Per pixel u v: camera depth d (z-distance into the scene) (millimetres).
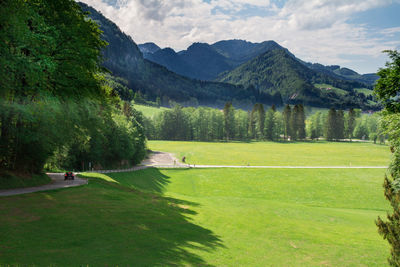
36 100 21062
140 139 75500
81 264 10102
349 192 51312
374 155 100000
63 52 23391
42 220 14805
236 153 104625
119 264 10625
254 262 14102
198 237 16906
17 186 23688
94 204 19969
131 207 21188
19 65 16781
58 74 23469
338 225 25750
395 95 20578
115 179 44188
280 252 16500
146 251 12805
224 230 20031
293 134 173375
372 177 61094
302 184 56219
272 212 29094
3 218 14273
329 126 170375
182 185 55562
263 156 96250
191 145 134375
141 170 58500
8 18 15883
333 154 102750
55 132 24531
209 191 51875
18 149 24906
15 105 19531
